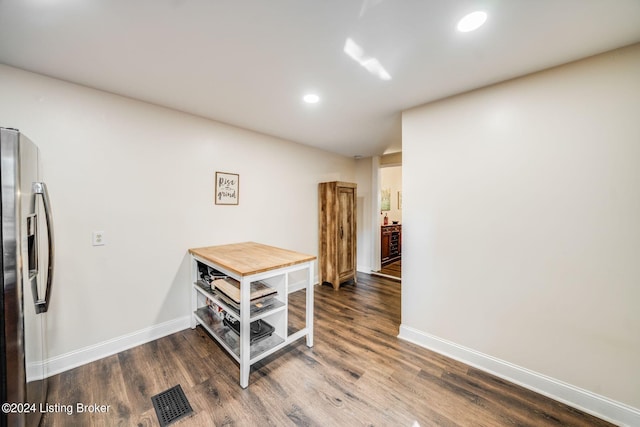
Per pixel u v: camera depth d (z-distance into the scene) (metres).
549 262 1.69
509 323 1.84
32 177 1.35
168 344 2.25
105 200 2.05
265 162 3.28
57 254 1.84
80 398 1.61
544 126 1.68
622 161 1.46
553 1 1.11
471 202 1.99
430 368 1.96
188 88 1.97
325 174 4.25
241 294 1.75
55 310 1.84
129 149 2.16
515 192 1.80
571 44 1.41
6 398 1.09
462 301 2.05
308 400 1.63
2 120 1.65
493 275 1.90
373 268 4.80
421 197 2.25
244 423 1.45
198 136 2.60
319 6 1.14
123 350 2.15
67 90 1.87
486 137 1.91
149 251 2.30
